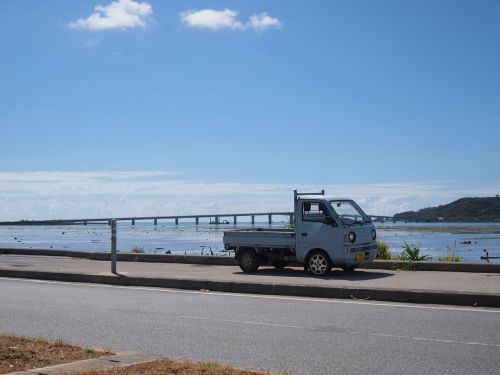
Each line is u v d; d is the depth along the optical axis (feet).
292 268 57.41
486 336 27.71
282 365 22.86
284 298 41.16
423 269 53.52
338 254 49.98
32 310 36.35
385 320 32.09
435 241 213.46
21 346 24.04
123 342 27.14
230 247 55.16
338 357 24.03
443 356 23.98
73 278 53.01
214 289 45.96
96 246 194.90
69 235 378.32
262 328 30.27
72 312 35.55
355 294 40.60
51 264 65.67
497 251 148.77
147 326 30.96
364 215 54.13
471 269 51.57
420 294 38.37
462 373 21.47
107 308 37.06
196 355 24.57
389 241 212.64
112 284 50.65
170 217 570.46
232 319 32.94
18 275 56.29
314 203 51.67
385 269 54.90
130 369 20.27
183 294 43.73
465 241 208.44
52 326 31.07
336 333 28.81
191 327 30.66
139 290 46.26
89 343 26.94
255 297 41.81
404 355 24.22
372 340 27.14
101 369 20.29
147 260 68.44
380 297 39.73
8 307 37.55
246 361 23.53
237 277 49.67
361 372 21.77
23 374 19.57
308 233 51.34
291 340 27.35
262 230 56.95
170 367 20.63
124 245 197.88
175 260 66.49
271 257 53.67
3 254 83.76
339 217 50.70
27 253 81.66
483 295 36.68
